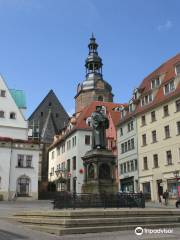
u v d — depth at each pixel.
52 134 87.19
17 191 51.22
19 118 58.12
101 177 21.50
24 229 15.04
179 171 41.72
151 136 48.22
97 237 12.88
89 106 68.88
